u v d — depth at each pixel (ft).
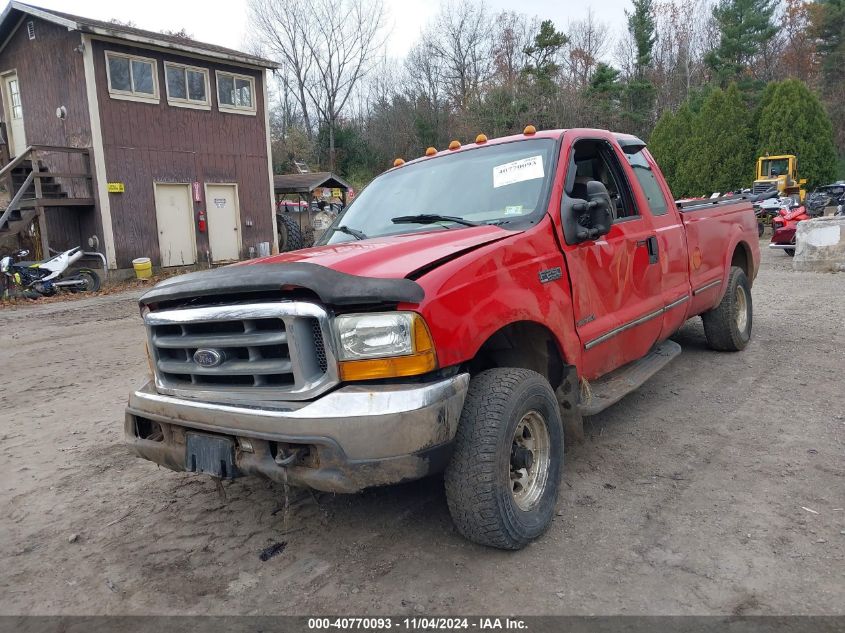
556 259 11.50
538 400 10.39
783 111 92.79
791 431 14.67
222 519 11.93
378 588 9.49
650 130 134.62
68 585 10.05
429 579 9.63
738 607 8.67
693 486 12.24
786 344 22.33
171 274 57.57
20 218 52.70
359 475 8.59
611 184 14.88
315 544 10.84
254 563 10.38
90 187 53.93
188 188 60.29
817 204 72.69
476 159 14.06
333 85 153.38
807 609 8.56
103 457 15.33
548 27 128.88
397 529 11.13
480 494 9.50
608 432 15.20
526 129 14.15
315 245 13.93
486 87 130.21
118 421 18.01
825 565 9.50
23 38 56.49
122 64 54.70
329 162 148.87
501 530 9.67
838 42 153.38
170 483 13.67
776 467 12.85
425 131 143.74
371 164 150.92
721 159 98.02
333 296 8.72
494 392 9.82
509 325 10.96
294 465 8.99
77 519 12.24
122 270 55.26
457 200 13.21
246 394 9.50
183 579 10.05
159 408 10.30
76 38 52.31
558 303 11.30
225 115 62.90
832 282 36.35
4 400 20.66
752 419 15.56
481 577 9.61
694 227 17.58
